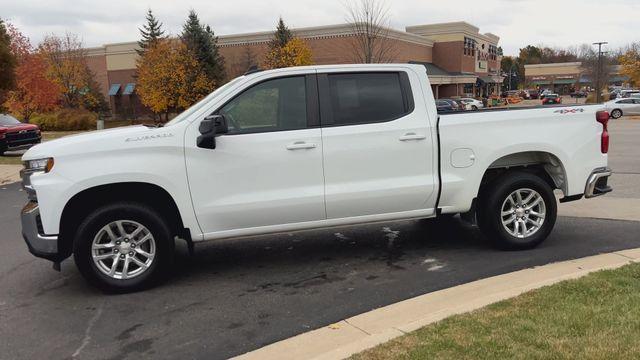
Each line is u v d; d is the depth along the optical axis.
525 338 3.48
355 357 3.38
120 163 4.93
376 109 5.50
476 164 5.68
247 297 4.96
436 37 67.88
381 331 3.88
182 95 47.00
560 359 3.19
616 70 75.56
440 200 5.68
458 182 5.66
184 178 5.07
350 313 4.48
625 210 7.76
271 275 5.57
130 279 5.13
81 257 4.98
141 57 53.31
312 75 5.41
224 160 5.13
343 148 5.34
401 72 5.61
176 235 5.39
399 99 5.58
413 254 6.07
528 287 4.46
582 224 7.07
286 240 6.91
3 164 18.11
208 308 4.73
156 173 4.98
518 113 5.80
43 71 42.91
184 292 5.14
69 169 4.88
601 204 8.24
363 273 5.50
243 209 5.19
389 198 5.49
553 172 6.12
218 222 5.21
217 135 5.10
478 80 73.81
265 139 5.20
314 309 4.61
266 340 4.05
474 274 5.27
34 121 43.75
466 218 6.09
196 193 5.11
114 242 5.09
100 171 4.89
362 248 6.41
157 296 5.06
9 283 5.62
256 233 5.34
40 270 6.04
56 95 44.25
